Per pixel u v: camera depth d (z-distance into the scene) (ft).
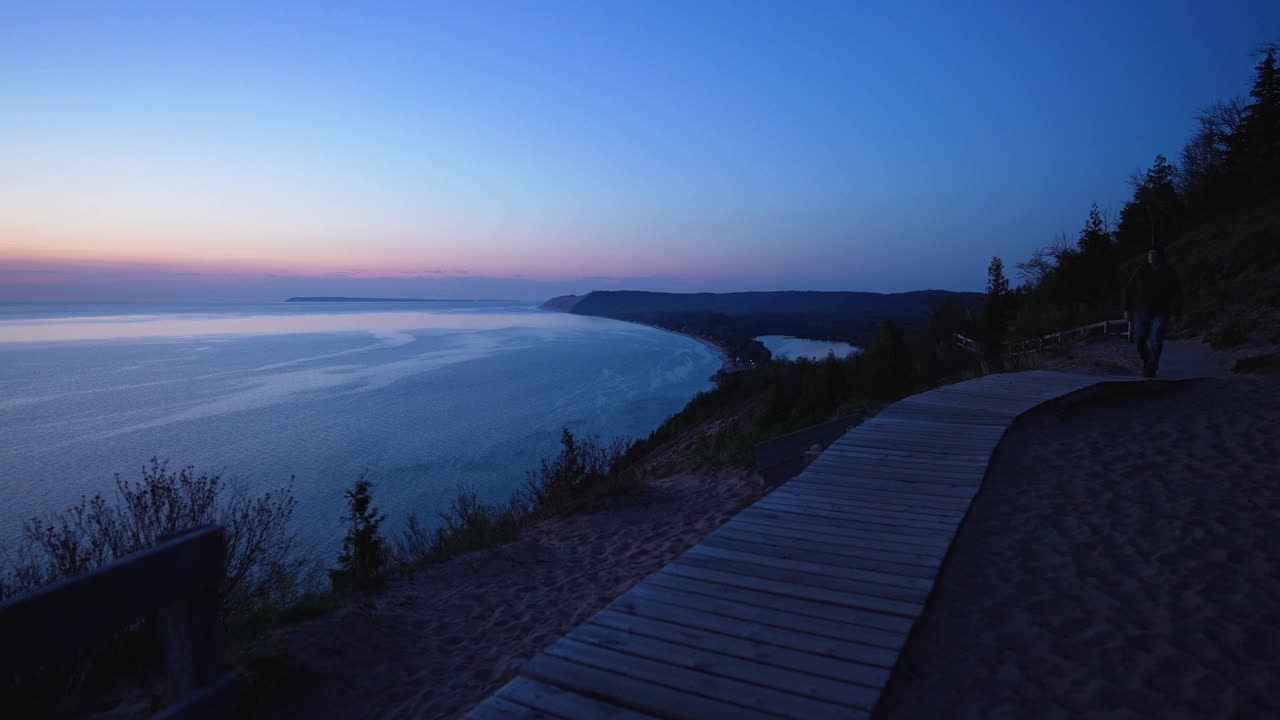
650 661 9.00
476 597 18.33
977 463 19.54
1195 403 27.99
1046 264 92.68
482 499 108.68
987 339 88.89
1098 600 11.26
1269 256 62.49
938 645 10.02
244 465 143.43
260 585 16.52
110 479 128.06
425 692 13.06
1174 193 113.09
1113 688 8.73
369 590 18.74
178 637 6.18
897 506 15.80
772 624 10.05
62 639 4.95
